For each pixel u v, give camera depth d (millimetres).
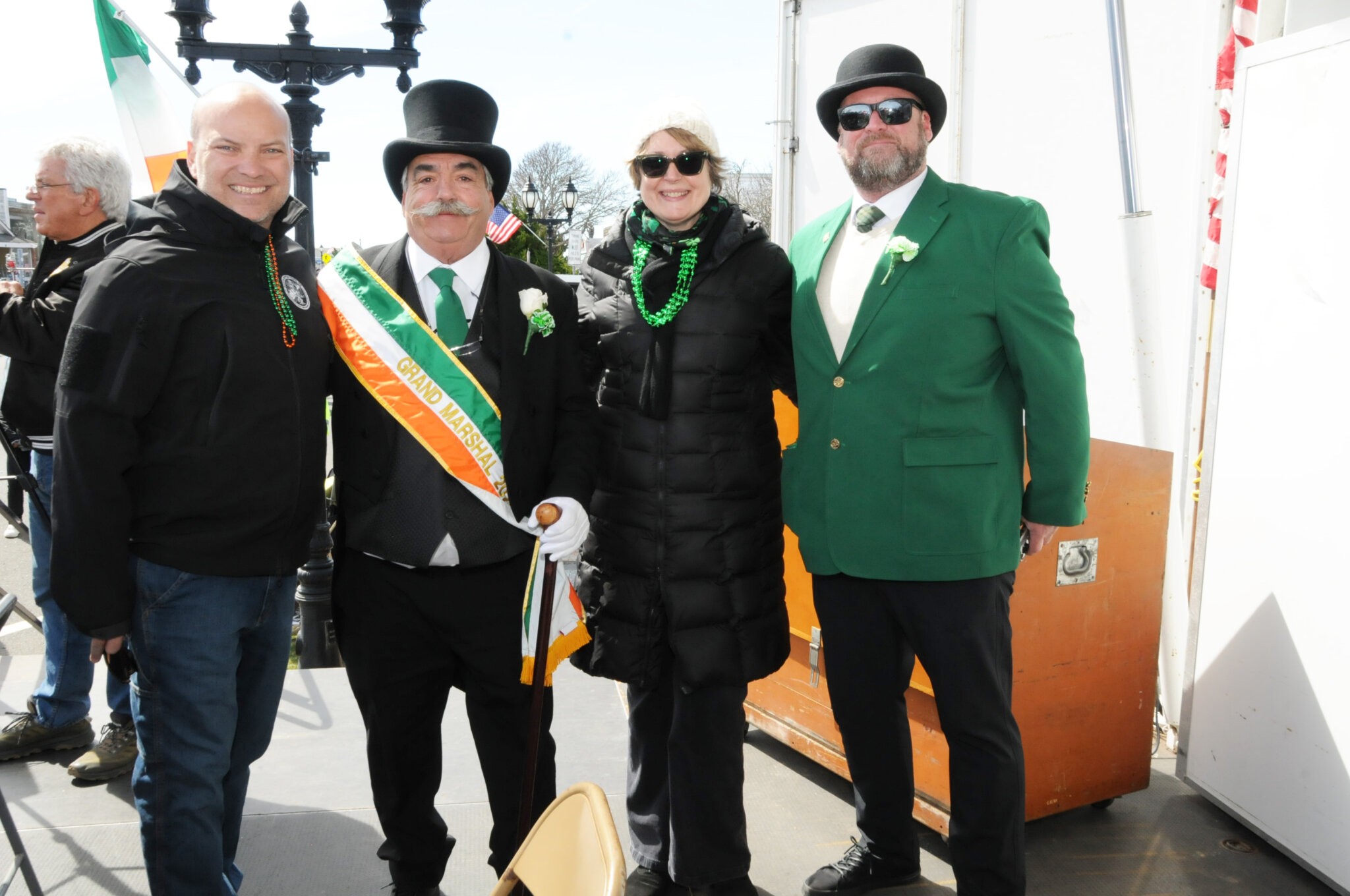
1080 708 2459
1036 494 1997
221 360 1695
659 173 1950
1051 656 2400
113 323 1606
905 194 2006
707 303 2018
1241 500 2396
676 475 2029
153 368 1640
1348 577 2111
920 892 2264
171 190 1716
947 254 1920
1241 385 2383
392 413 1904
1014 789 1985
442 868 2162
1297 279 2211
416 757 2059
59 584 1631
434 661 2018
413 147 1863
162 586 1717
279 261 1842
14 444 2641
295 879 2283
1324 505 2162
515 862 1202
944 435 1938
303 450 1818
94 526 1620
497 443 1943
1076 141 3223
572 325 2082
